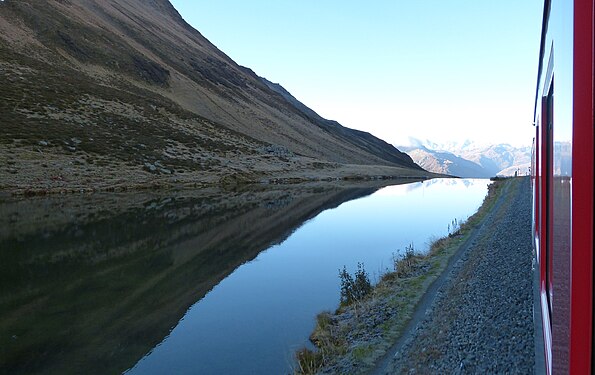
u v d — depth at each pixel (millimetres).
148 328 11617
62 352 10211
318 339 10219
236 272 17562
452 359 6988
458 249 16734
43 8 113250
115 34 130500
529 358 6168
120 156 59156
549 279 4527
